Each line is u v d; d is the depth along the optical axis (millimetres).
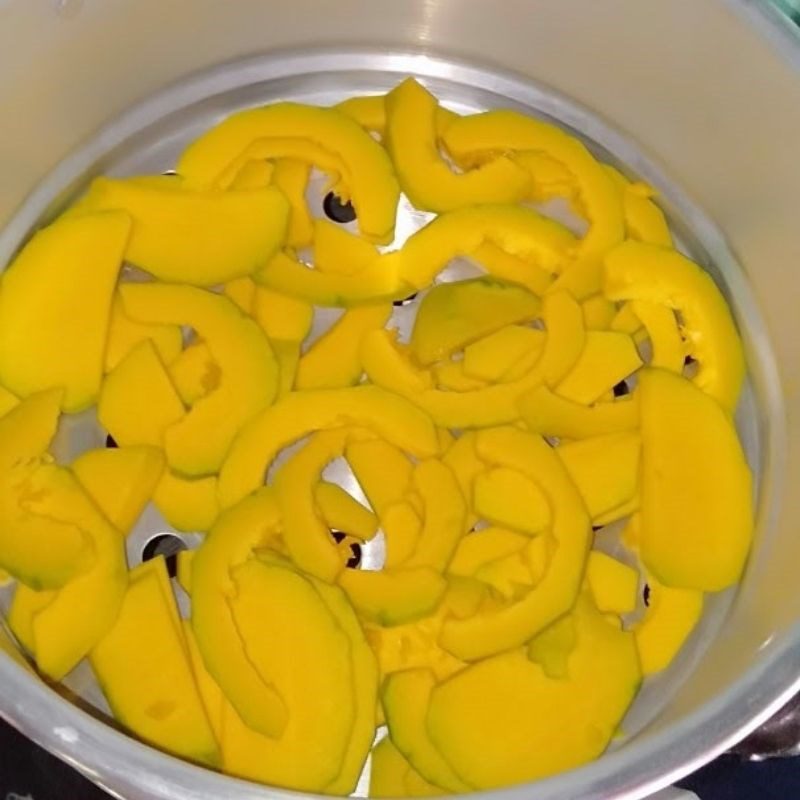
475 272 540
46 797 481
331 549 471
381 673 471
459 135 536
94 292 495
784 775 511
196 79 558
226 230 509
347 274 518
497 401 497
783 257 506
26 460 477
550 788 387
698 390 498
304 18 548
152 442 492
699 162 538
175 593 498
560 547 475
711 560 490
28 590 478
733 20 482
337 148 525
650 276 515
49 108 519
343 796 431
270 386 494
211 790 385
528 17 535
